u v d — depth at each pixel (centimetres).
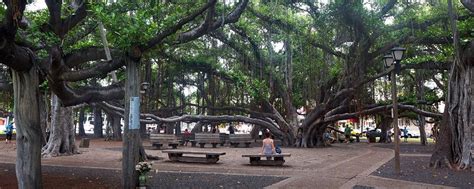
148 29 895
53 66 872
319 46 2217
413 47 2486
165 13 1161
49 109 2466
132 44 904
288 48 2744
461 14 1967
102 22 975
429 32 2067
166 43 1112
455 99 1505
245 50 2878
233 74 2798
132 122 924
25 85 816
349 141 3959
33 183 812
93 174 1250
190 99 4022
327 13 1911
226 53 2947
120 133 4122
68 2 1216
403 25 2048
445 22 2011
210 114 3397
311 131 2841
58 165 1516
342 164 1555
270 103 2981
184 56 2892
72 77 900
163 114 3534
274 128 2952
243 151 2264
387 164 1555
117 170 1360
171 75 3347
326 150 2470
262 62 2923
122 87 1037
